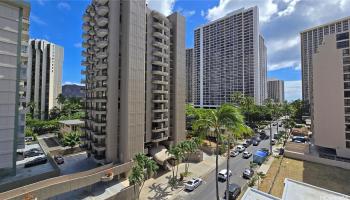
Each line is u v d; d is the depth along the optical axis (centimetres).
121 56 4034
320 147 5528
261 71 14175
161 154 4397
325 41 5284
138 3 4166
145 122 4509
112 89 3931
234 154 5272
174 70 5234
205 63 15050
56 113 10312
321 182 3578
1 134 3192
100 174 3175
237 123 2473
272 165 4591
